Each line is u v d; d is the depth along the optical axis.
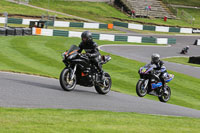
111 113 20.67
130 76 55.38
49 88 28.02
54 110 19.45
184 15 190.25
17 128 14.73
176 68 72.19
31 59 59.25
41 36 101.00
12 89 25.00
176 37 144.25
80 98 25.42
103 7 177.88
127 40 119.00
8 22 120.62
